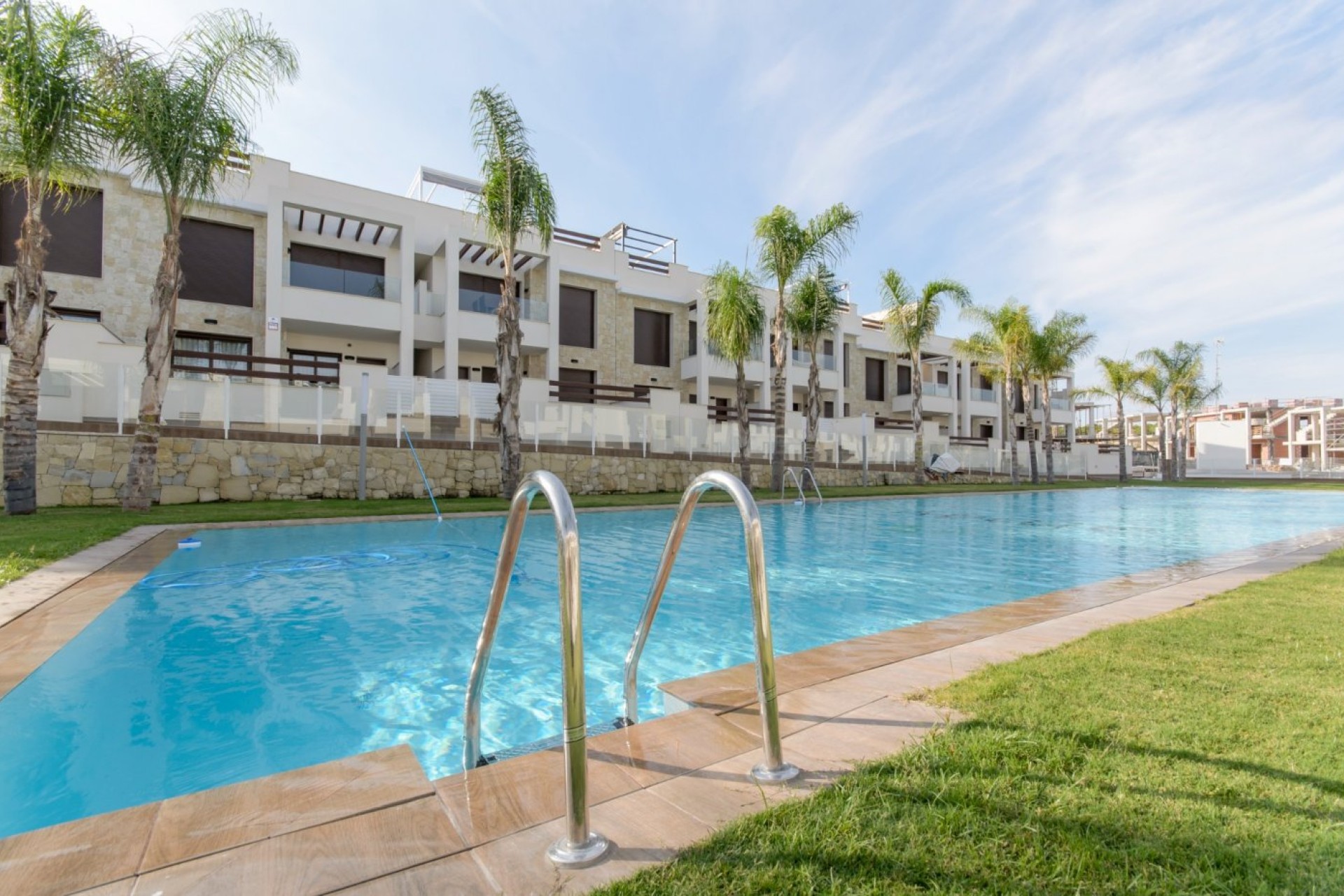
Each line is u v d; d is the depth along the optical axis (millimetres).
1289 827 1501
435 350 18719
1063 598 4387
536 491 1678
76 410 9914
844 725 2150
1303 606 3988
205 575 5664
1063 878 1323
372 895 1281
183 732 2719
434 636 4172
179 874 1337
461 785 1750
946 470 24422
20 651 3369
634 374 23062
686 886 1309
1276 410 58375
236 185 15188
